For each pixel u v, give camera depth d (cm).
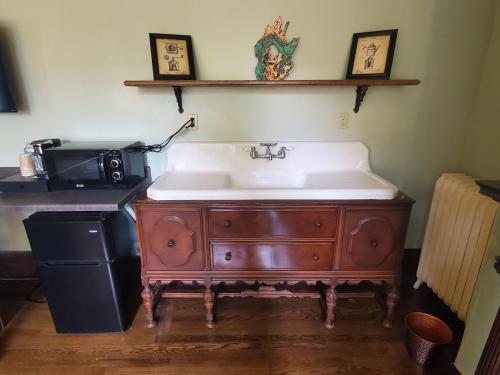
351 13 156
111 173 145
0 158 179
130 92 169
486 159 159
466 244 137
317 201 131
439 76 165
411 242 196
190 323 160
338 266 141
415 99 170
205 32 159
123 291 155
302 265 141
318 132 176
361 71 158
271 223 134
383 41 153
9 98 158
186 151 170
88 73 165
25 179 148
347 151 171
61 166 144
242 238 137
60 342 147
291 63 163
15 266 198
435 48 161
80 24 157
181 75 159
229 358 138
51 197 138
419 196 187
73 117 172
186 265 142
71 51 161
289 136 177
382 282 152
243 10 155
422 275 173
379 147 179
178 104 168
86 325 150
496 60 152
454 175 161
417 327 144
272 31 158
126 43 160
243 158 172
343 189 133
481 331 112
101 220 133
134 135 176
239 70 165
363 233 135
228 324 159
